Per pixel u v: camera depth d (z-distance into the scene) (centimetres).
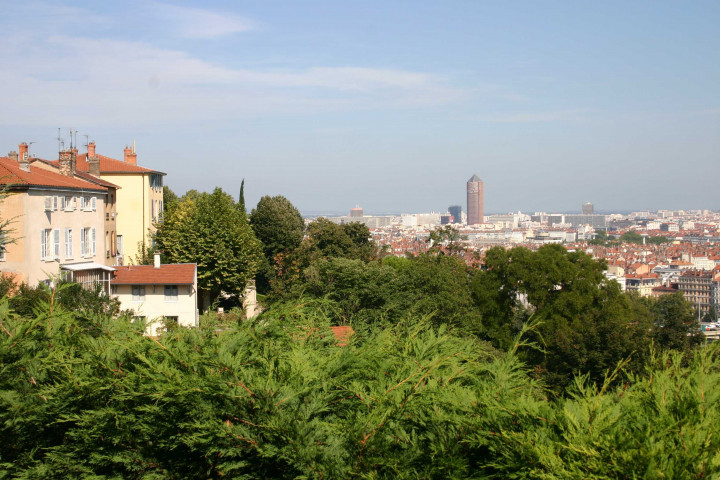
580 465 567
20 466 795
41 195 3403
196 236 4559
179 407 755
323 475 663
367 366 823
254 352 828
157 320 1036
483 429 670
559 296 5278
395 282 4619
